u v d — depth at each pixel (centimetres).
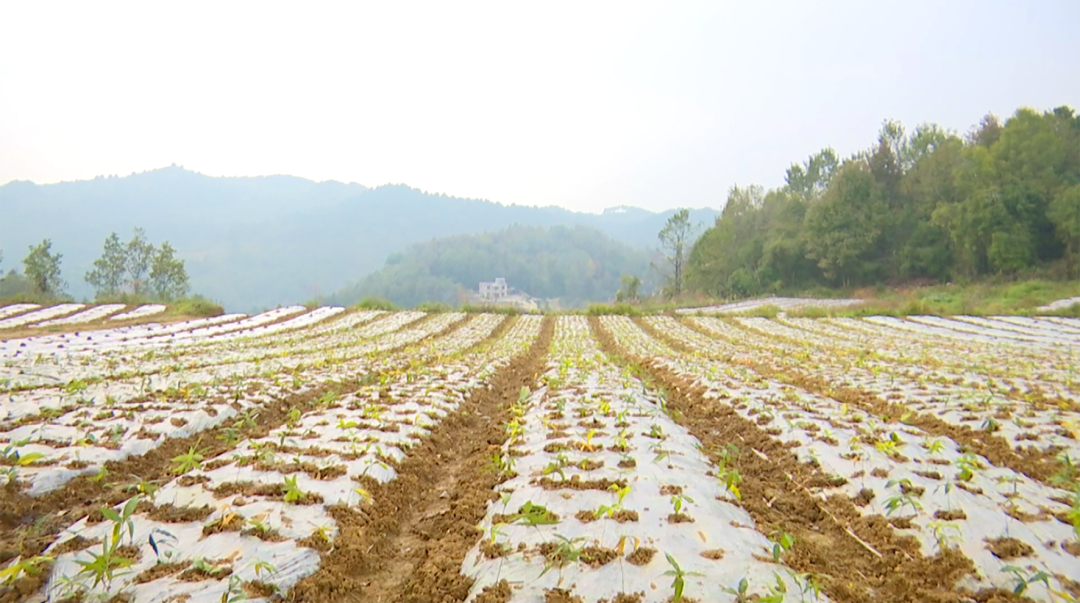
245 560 486
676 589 421
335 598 486
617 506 562
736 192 7356
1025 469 786
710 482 709
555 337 3002
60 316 3148
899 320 3269
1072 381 1341
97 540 513
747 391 1242
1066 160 4906
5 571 416
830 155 7088
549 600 448
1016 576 483
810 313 3712
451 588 490
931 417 1032
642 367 1814
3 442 768
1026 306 3594
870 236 5319
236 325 3077
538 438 898
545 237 16162
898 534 590
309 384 1331
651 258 16288
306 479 666
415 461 831
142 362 1581
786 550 548
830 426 940
